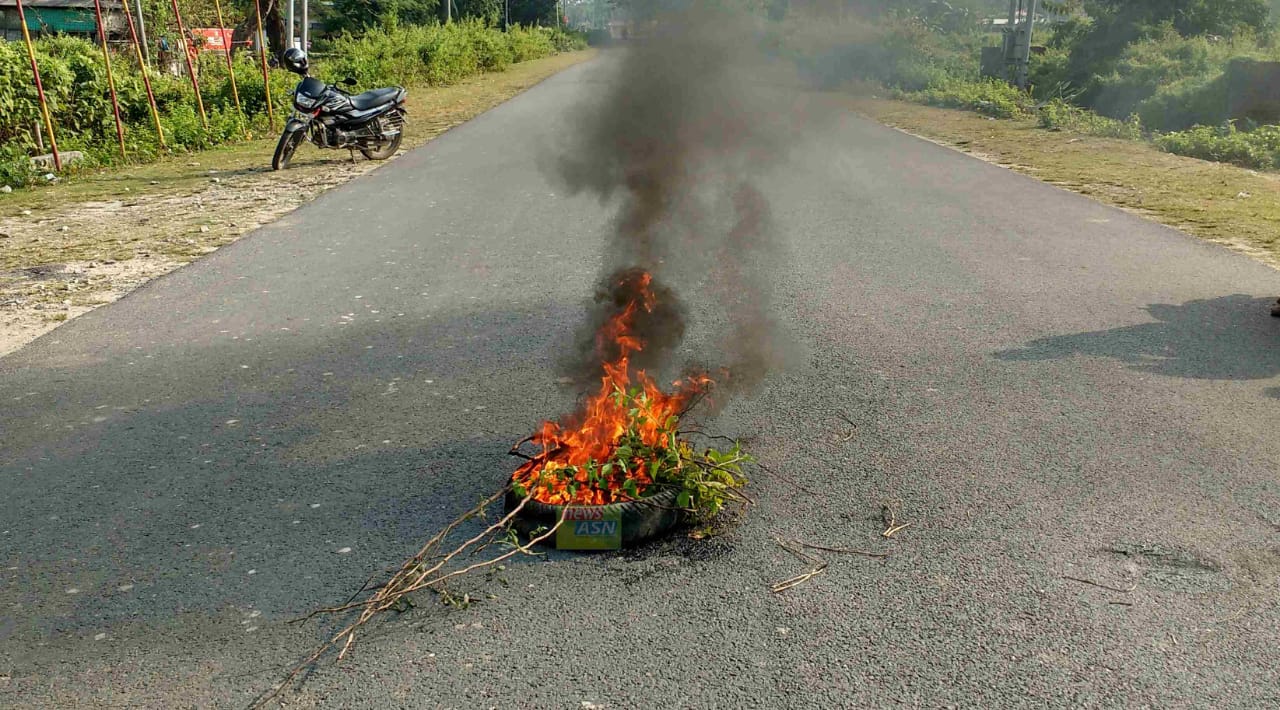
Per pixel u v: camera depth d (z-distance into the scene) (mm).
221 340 5895
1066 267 7492
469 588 3143
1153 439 4281
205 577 3256
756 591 3105
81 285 7219
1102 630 2898
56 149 12758
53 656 2844
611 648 2820
